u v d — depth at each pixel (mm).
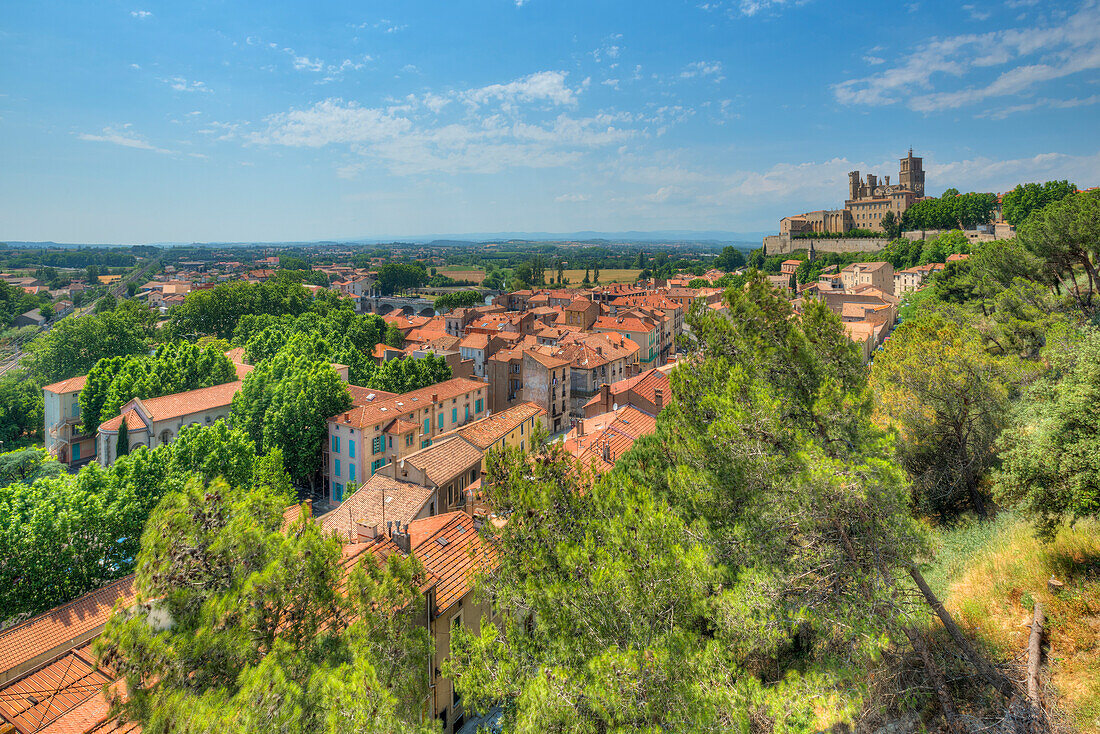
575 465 22688
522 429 60562
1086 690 14547
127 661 14094
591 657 14828
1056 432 19312
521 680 16344
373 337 128125
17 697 26281
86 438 90375
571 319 141250
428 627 24812
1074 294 46250
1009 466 20797
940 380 27547
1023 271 51750
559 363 90500
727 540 17578
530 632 19266
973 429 27719
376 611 16609
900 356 29719
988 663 16453
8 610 37750
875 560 15656
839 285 177875
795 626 15617
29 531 38906
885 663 16828
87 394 87812
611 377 101625
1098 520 19094
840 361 19047
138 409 75125
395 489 45062
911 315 84625
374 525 30047
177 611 14953
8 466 71500
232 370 97188
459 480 48625
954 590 21078
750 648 15172
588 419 58125
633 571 15234
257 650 14844
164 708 12484
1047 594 18078
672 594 14781
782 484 16328
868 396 17844
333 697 12805
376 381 87000
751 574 15984
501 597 19500
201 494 16922
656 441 25812
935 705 16500
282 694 12484
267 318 136375
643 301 167250
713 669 13805
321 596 16281
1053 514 19656
